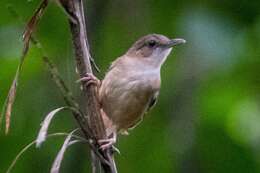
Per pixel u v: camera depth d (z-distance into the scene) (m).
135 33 13.84
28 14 12.50
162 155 13.80
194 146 13.47
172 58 13.55
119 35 13.88
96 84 8.48
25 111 13.21
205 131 13.31
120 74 10.39
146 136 13.97
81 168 13.14
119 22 14.00
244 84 12.92
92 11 13.80
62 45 12.90
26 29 7.95
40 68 12.71
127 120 10.52
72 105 7.71
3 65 12.43
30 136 13.13
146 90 10.52
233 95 13.00
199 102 13.25
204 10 12.96
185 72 13.56
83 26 8.23
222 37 12.74
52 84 13.05
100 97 10.12
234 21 12.85
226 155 13.23
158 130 13.94
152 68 10.82
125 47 13.79
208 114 13.20
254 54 12.77
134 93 10.41
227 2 12.97
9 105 7.95
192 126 13.52
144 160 13.88
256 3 12.83
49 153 13.18
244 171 13.20
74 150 13.16
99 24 13.78
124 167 13.88
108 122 10.34
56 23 12.92
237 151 13.16
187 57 13.34
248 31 12.80
